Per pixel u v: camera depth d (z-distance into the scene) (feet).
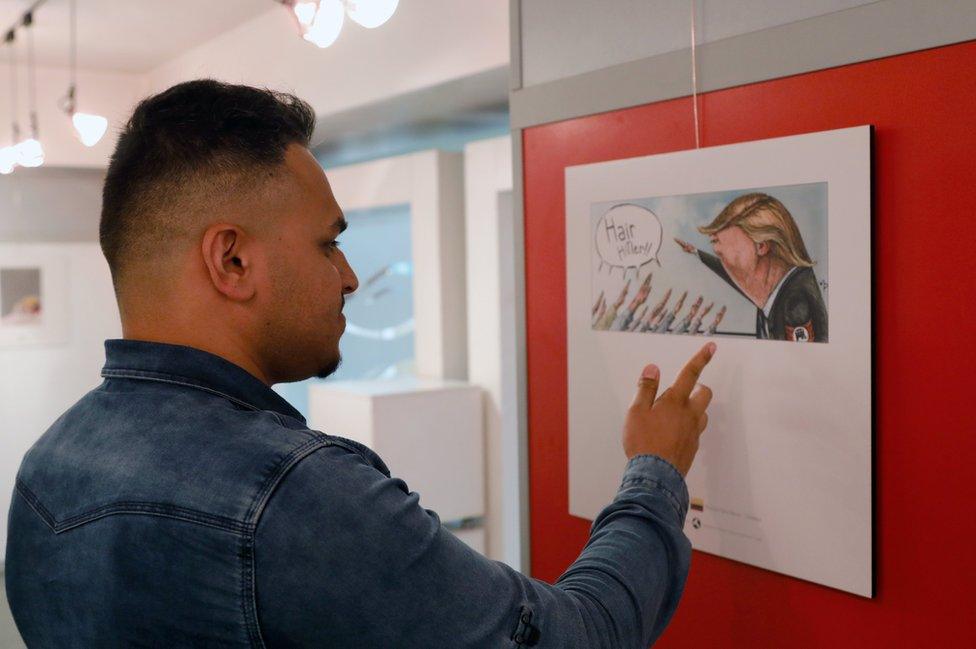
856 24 3.64
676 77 4.38
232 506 2.44
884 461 3.68
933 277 3.46
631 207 4.59
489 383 11.09
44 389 17.37
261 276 2.81
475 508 11.35
